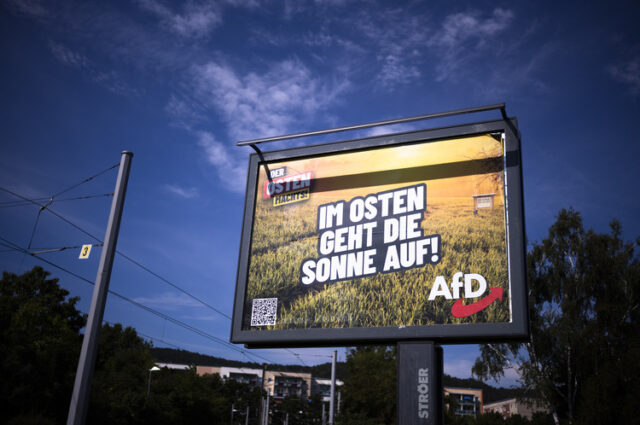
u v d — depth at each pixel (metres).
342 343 11.08
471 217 10.70
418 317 10.38
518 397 34.28
